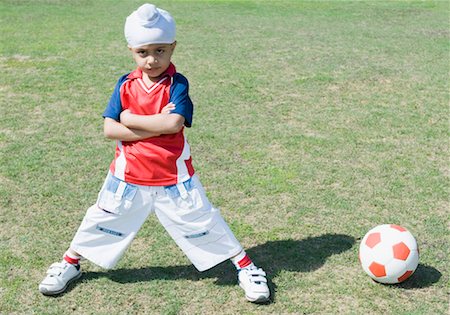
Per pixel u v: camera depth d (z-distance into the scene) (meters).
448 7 18.59
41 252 5.06
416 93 9.41
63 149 7.11
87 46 12.48
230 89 9.52
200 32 14.30
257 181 6.32
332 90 9.53
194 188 4.34
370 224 5.50
